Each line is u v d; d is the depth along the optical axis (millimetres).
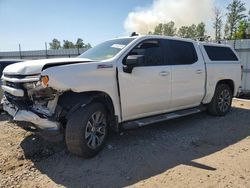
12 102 4559
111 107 4781
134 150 4809
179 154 4641
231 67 7270
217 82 6918
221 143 5195
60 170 4055
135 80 4965
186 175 3867
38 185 3633
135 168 4109
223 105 7246
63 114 4250
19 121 4355
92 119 4406
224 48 7312
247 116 7316
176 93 5789
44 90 4062
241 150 4828
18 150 4754
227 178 3766
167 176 3846
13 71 4363
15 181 3727
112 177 3836
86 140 4309
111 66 4641
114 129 4867
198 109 6488
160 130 5988
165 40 5734
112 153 4668
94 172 3988
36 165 4215
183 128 6156
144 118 5418
